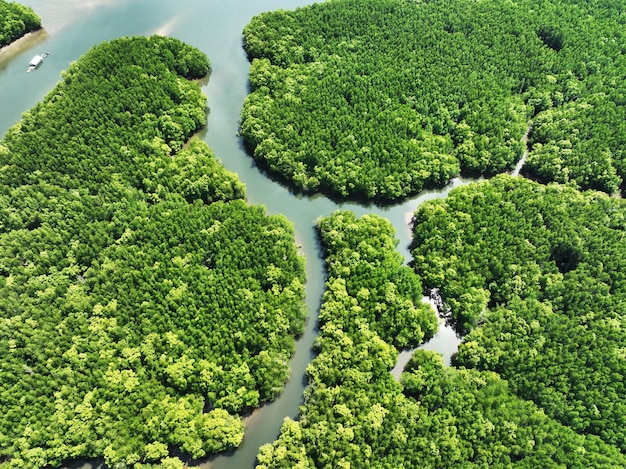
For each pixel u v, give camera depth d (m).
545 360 96.44
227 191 125.12
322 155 129.25
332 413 91.06
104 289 105.06
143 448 89.06
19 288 104.56
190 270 108.62
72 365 96.31
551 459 85.19
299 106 139.12
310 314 109.75
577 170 128.38
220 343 98.56
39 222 116.38
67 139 129.75
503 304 106.75
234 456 92.31
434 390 93.25
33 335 98.38
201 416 92.81
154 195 121.81
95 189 121.56
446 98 141.88
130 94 137.88
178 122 137.38
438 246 113.62
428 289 112.56
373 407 91.19
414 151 130.75
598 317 102.38
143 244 112.75
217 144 141.38
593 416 90.06
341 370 97.06
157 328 100.56
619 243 112.12
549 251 113.19
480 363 98.88
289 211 128.25
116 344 98.69
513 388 95.25
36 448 88.12
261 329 101.62
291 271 110.94
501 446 85.81
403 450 86.62
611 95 143.00
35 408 91.31
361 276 108.38
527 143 142.12
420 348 105.06
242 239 113.69
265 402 98.00
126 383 94.12
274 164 131.88
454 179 134.50
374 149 130.12
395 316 103.62
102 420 90.56
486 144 133.50
